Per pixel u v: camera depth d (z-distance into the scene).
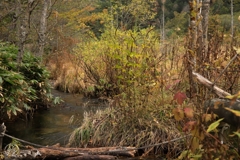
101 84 7.16
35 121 6.73
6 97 5.70
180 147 4.62
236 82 3.91
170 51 5.43
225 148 2.14
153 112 5.14
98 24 19.16
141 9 13.59
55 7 14.07
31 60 7.77
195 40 3.33
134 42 5.32
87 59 9.82
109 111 5.46
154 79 5.05
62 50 15.95
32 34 11.98
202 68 3.46
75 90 11.08
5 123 6.38
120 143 4.96
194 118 2.65
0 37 11.09
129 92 5.19
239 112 1.85
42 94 7.91
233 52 3.70
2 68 5.68
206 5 4.56
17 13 8.54
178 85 4.11
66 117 7.16
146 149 4.83
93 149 4.61
